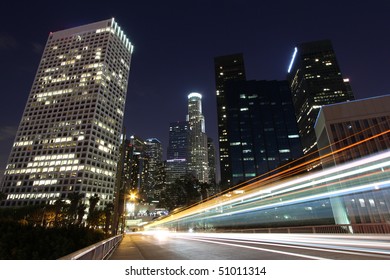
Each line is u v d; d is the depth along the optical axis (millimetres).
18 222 25312
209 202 107750
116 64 185375
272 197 75500
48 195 138875
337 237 18844
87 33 184375
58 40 187875
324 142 49594
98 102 160250
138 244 25469
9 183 147250
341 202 42312
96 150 152750
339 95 189750
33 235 22094
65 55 180250
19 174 148750
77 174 140375
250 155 187000
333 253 11703
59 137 153625
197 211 104500
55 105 164625
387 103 44781
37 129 159500
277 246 16781
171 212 140125
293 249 14297
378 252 11367
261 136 192375
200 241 26844
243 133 194375
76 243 24406
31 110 166500
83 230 28938
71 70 173500
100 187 151125
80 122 154500
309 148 190375
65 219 95812
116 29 190375
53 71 177000
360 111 45625
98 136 156375
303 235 23281
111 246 16797
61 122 157625
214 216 95250
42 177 144625
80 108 158875
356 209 39906
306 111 198875
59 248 20812
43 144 154125
